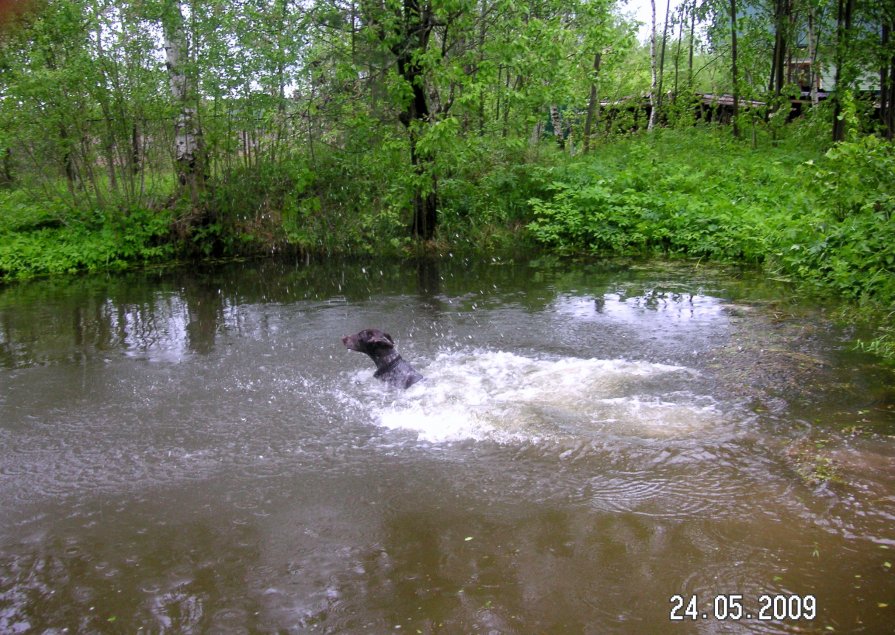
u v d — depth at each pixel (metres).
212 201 16.23
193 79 15.49
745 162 17.56
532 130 20.47
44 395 7.01
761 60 25.08
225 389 7.04
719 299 10.48
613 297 10.82
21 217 15.52
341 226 16.28
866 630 3.42
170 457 5.54
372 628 3.54
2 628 3.62
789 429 5.77
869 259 9.95
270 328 9.45
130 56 15.22
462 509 4.64
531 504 4.68
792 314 9.45
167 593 3.87
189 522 4.59
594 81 18.81
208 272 14.37
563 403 6.41
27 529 4.57
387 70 14.87
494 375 7.23
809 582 3.79
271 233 16.27
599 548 4.16
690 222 14.52
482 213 16.36
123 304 11.28
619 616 3.57
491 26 14.64
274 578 3.97
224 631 3.55
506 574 3.94
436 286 12.16
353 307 10.64
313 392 6.90
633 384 6.88
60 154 15.22
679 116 23.77
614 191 16.39
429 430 5.91
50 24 13.67
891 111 18.83
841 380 6.89
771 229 12.92
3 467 5.45
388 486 4.98
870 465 5.11
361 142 15.70
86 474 5.30
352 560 4.11
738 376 7.06
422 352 8.15
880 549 4.07
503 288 11.77
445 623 3.56
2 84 14.14
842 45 18.48
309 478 5.13
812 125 19.59
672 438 5.63
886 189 10.41
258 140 16.59
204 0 15.12
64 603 3.81
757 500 4.66
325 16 14.65
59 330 9.63
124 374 7.60
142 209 15.94
